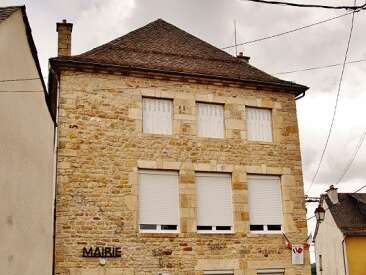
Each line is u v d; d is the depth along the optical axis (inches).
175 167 568.4
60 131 536.7
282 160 623.2
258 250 580.1
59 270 499.2
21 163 316.2
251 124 628.1
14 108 296.0
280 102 644.1
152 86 584.4
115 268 517.7
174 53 656.4
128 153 553.6
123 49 627.8
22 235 318.7
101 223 524.7
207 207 577.3
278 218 607.5
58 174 523.8
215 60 676.1
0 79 261.4
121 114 562.6
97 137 547.2
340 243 1053.8
